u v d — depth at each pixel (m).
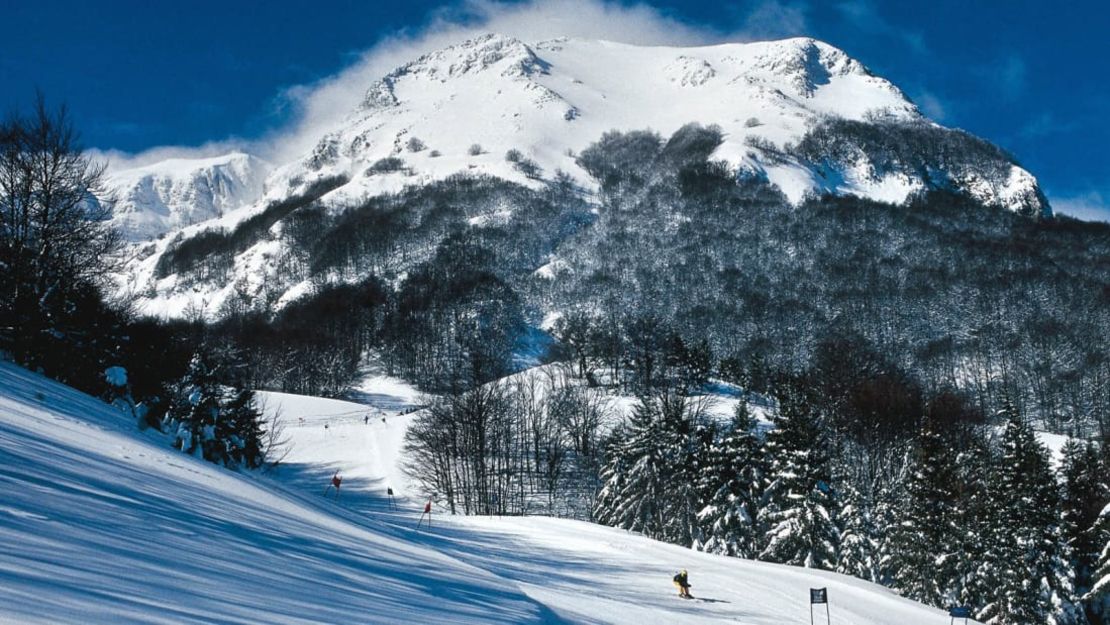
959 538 46.00
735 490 49.53
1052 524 44.38
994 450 86.38
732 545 48.38
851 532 46.62
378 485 69.62
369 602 6.96
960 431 91.06
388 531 22.39
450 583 11.30
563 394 101.69
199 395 25.91
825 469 49.62
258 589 5.73
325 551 9.88
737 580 31.11
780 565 35.31
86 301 31.09
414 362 157.62
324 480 69.69
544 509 75.38
